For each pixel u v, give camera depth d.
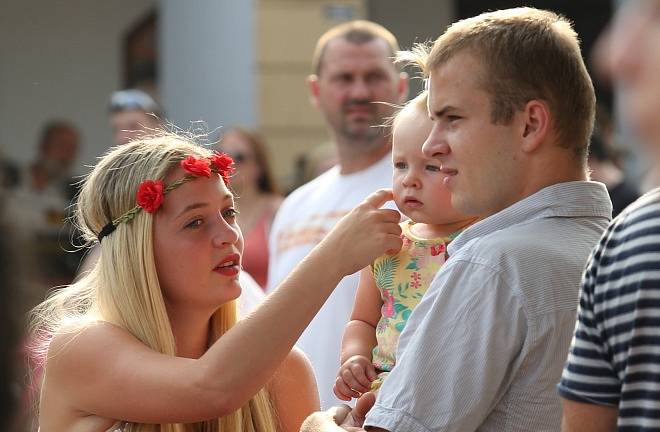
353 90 8.05
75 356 4.98
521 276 4.04
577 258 4.11
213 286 5.09
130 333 5.06
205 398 4.73
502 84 4.15
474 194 4.24
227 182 5.30
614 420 3.53
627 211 3.44
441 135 4.29
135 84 17.39
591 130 4.34
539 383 4.03
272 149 14.57
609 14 17.19
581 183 4.26
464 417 3.99
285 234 8.17
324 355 6.86
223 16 14.97
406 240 5.00
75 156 16.22
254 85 14.59
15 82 17.47
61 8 17.48
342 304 6.83
